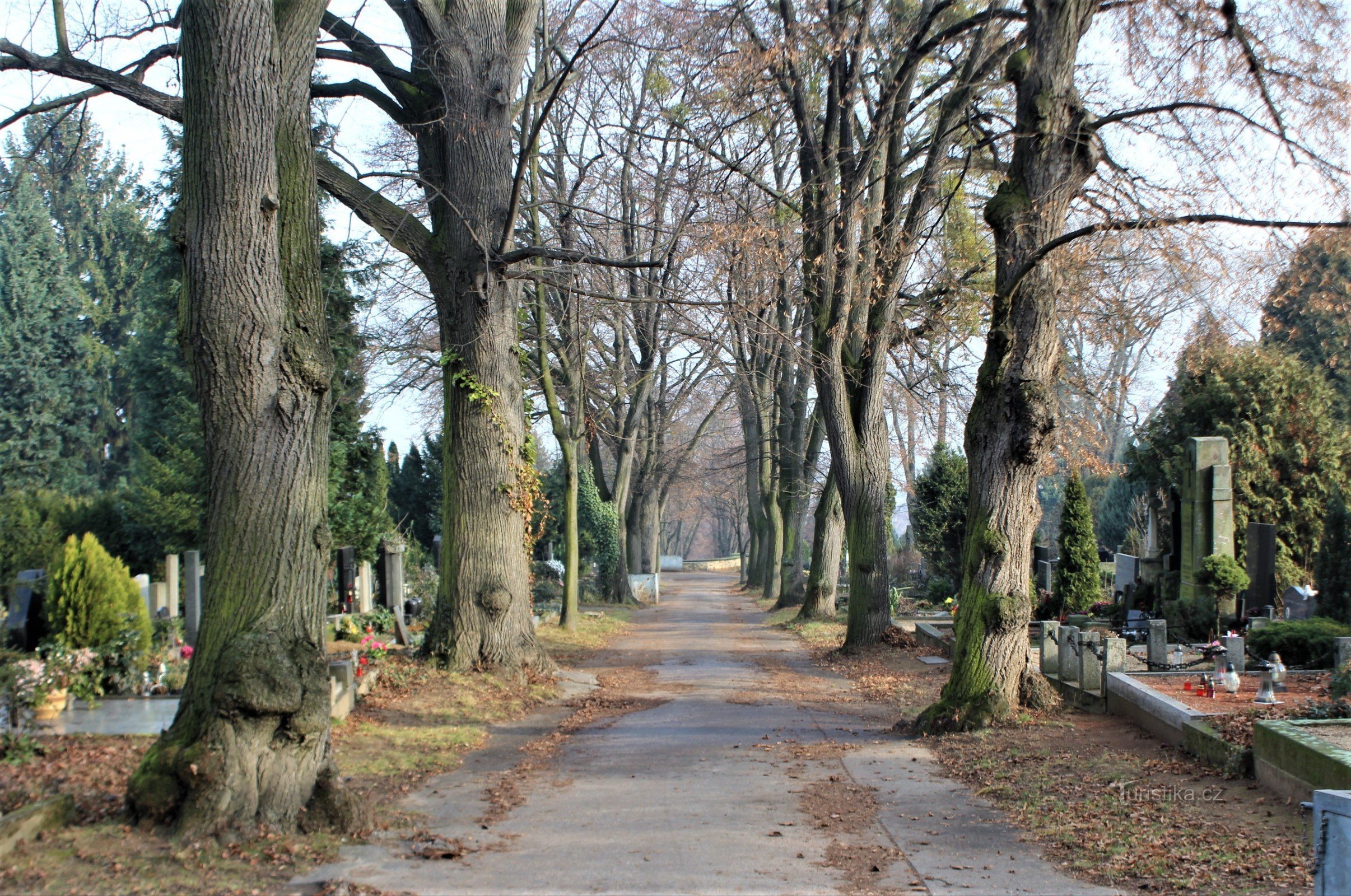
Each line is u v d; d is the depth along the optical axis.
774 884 6.36
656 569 53.19
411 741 11.11
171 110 13.21
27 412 43.28
